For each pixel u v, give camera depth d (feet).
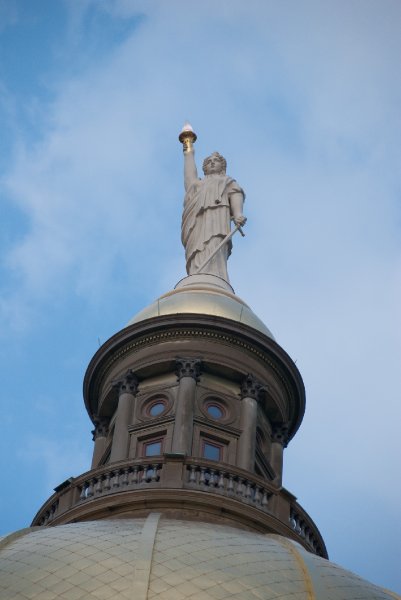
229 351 288.51
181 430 274.36
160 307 295.07
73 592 209.77
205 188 320.50
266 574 218.79
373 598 223.71
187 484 259.19
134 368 288.10
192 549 222.48
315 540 268.00
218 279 307.17
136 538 226.58
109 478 264.52
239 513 257.34
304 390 297.12
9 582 214.28
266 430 290.97
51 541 229.45
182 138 336.70
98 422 296.10
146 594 208.33
